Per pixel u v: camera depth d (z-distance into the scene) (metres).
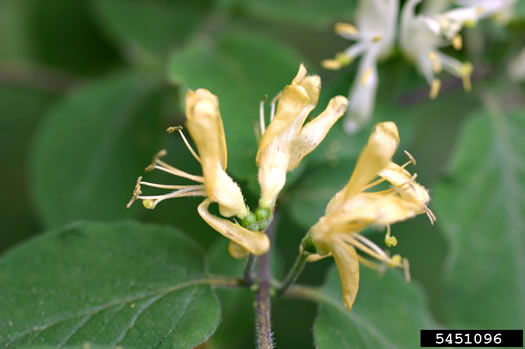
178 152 0.24
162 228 0.20
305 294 0.20
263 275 0.19
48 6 0.26
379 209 0.17
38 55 0.26
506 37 0.23
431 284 0.26
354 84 0.22
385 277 0.21
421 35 0.22
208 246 0.23
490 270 0.22
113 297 0.19
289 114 0.18
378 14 0.22
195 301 0.19
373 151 0.17
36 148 0.23
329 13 0.23
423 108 0.28
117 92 0.24
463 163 0.23
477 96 0.24
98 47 0.26
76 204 0.23
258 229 0.18
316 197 0.21
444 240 0.26
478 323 0.22
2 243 0.25
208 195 0.18
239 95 0.21
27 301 0.19
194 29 0.25
